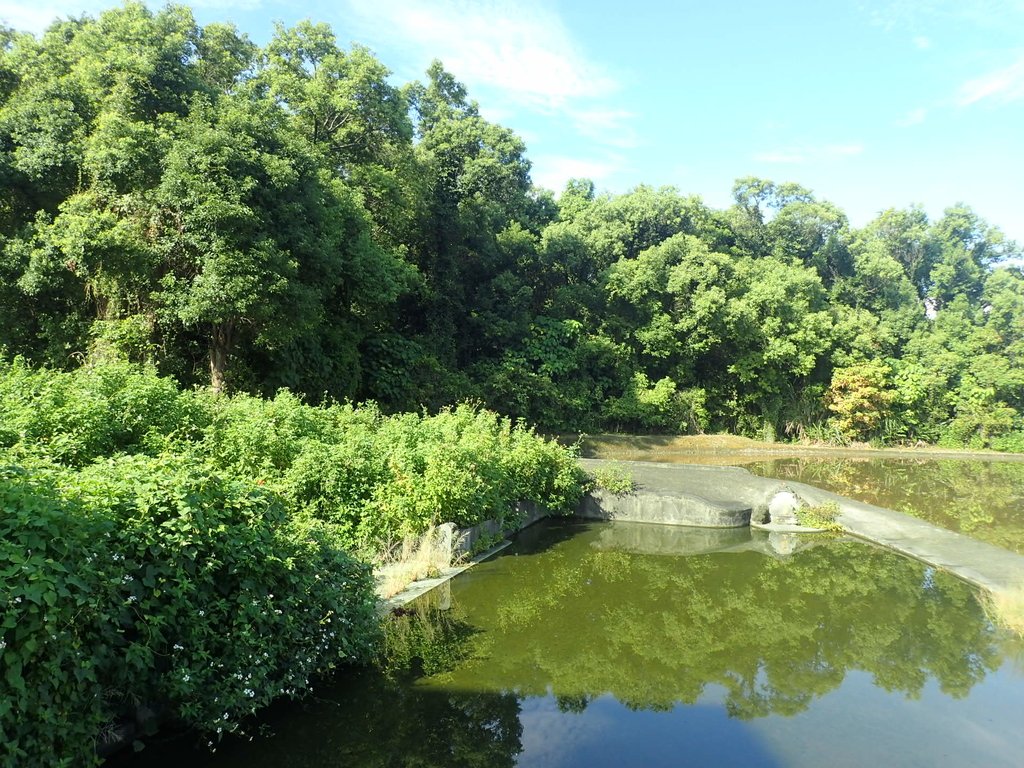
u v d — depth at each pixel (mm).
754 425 32094
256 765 4137
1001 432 32938
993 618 7570
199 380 15047
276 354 15758
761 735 4895
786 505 12859
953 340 36562
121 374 8328
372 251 17625
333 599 5148
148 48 14023
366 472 8539
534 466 12086
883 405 32156
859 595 8391
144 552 3777
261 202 13281
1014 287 41406
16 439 6055
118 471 4293
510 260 28609
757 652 6539
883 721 5160
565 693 5527
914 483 19266
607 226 31297
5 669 2906
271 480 7613
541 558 9945
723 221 39094
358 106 18953
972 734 4980
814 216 39469
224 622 4238
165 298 12969
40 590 2980
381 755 4383
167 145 12875
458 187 26375
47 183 13859
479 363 25344
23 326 14062
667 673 6000
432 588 8047
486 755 4469
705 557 10242
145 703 4066
